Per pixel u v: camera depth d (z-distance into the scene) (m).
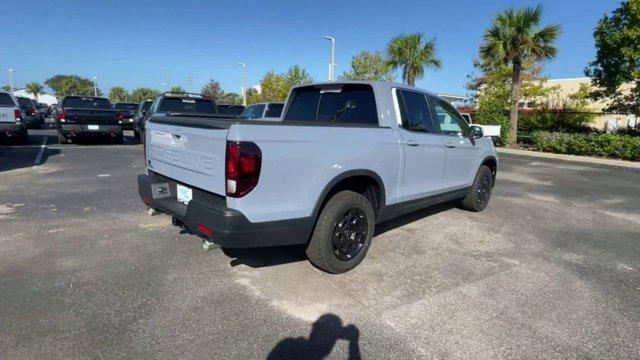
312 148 3.51
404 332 3.04
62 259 4.14
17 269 3.88
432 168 5.14
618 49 16.89
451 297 3.61
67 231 5.00
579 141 17.56
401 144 4.49
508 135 21.16
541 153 18.00
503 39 19.45
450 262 4.42
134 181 8.13
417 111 4.98
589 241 5.40
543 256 4.74
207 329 2.99
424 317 3.26
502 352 2.84
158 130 4.15
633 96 18.38
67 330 2.92
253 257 4.32
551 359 2.79
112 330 2.94
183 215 3.59
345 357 2.74
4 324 2.96
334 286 3.73
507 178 10.88
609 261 4.66
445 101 5.61
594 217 6.77
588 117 24.16
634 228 6.15
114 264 4.05
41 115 24.47
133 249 4.46
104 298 3.38
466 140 5.89
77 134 14.22
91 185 7.66
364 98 4.61
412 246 4.88
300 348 2.81
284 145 3.31
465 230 5.62
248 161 3.10
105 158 11.37
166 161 4.04
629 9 16.05
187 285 3.65
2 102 12.91
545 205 7.54
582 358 2.81
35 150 12.62
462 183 6.02
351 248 4.03
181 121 3.69
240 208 3.15
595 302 3.62
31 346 2.73
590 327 3.20
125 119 23.52
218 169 3.25
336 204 3.79
